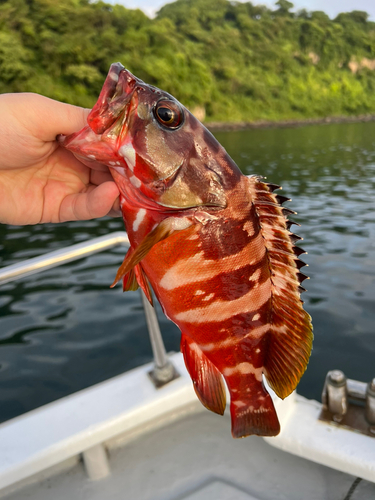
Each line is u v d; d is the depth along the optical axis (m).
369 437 0.42
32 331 1.23
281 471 0.46
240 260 0.28
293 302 0.29
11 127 0.30
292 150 7.87
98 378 1.00
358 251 1.96
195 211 0.27
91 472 0.46
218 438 0.51
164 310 0.29
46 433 0.43
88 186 0.38
